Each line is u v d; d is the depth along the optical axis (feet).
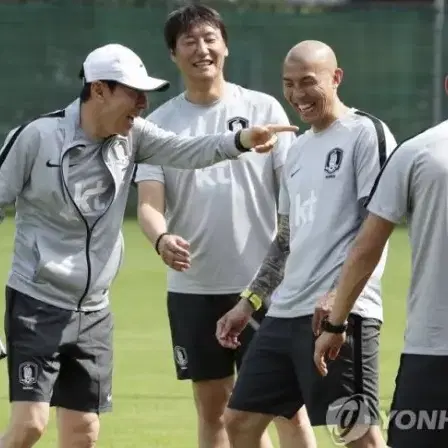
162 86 75.82
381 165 73.31
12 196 76.64
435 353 63.10
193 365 90.33
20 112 289.53
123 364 135.13
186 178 88.58
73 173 76.54
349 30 293.02
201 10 89.66
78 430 79.97
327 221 74.49
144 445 100.89
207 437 91.45
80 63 289.12
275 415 77.71
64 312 77.87
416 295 63.82
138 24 286.05
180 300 90.07
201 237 88.69
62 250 77.36
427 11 292.61
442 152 62.75
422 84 293.43
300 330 74.79
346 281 66.33
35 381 76.95
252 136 77.05
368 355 73.26
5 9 287.69
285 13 290.97
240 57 290.15
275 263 81.71
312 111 75.77
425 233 63.10
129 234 269.64
